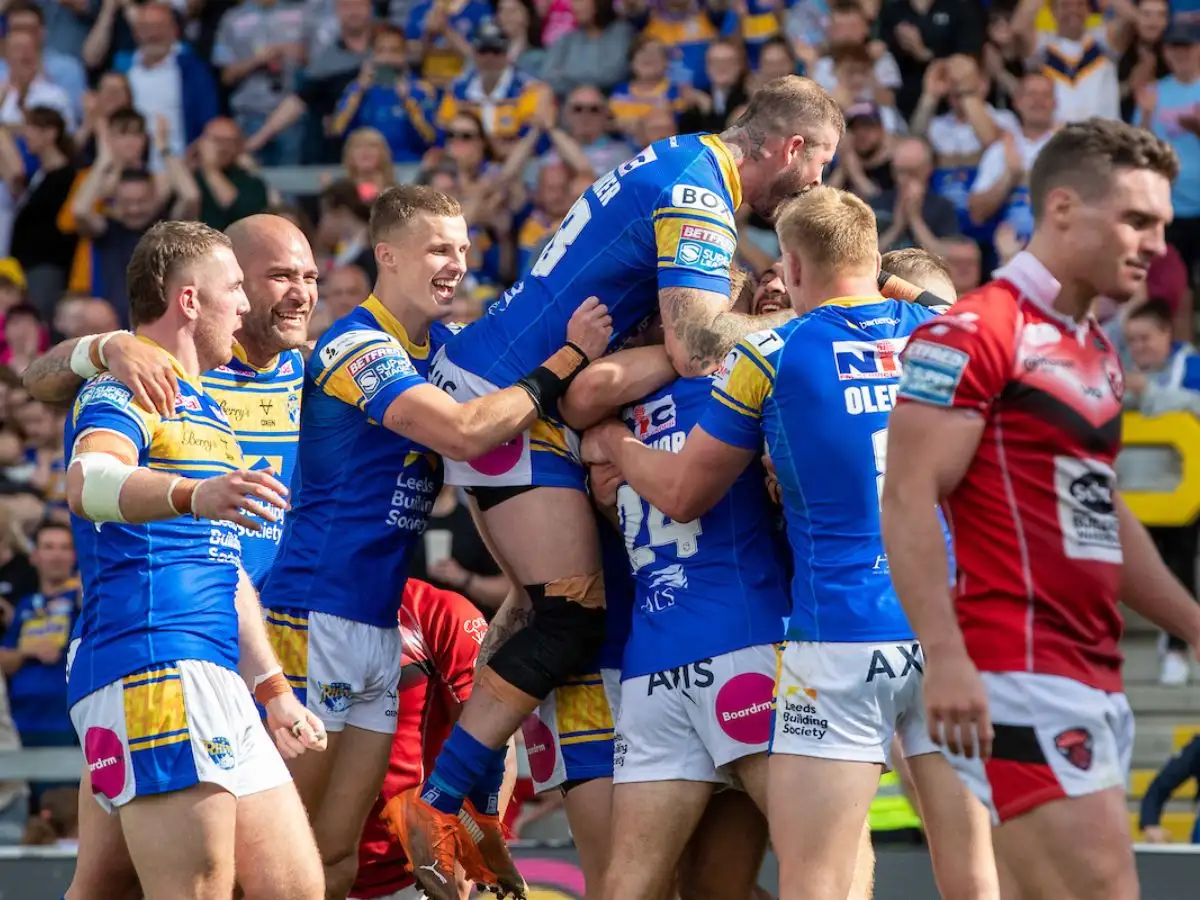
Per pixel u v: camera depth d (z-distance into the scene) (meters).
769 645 13.86
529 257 33.84
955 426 10.99
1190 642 12.01
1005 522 11.13
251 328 15.95
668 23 36.91
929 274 16.50
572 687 15.52
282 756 15.53
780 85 15.40
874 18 35.03
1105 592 11.28
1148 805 24.45
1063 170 11.16
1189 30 34.00
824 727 12.83
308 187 37.94
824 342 13.20
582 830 15.51
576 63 36.75
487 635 16.05
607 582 15.71
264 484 12.32
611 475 14.84
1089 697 11.10
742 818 15.27
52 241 37.03
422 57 39.47
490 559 26.39
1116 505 11.79
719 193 14.81
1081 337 11.37
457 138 35.09
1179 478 29.48
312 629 15.84
